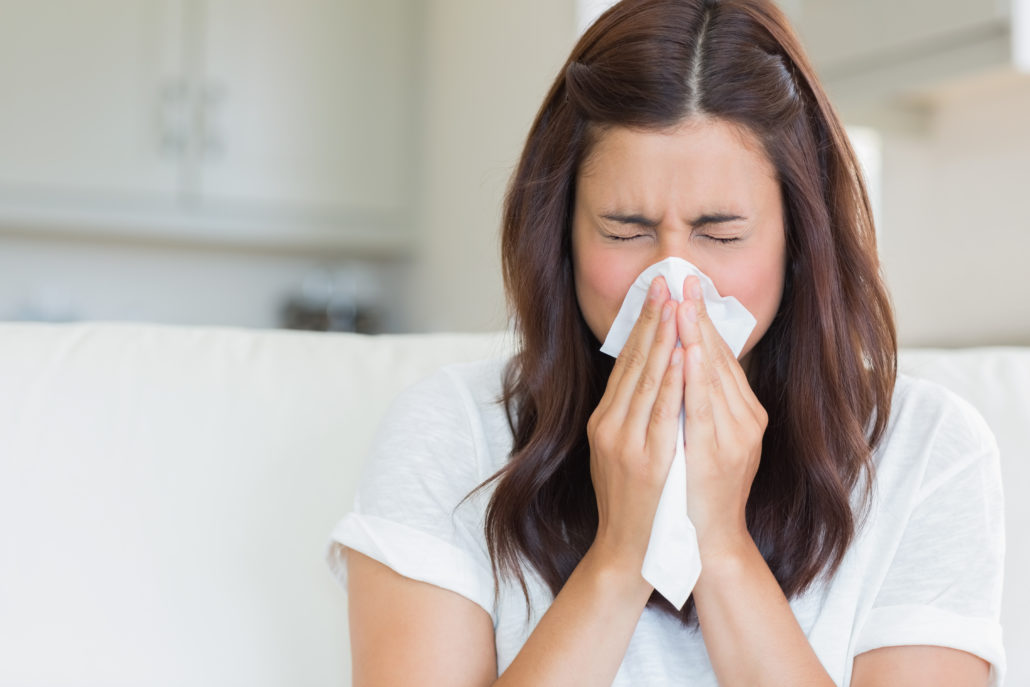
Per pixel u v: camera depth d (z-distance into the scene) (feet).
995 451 4.21
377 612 3.86
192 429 4.90
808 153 3.89
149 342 5.16
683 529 3.53
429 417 4.35
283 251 14.70
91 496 4.72
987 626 3.77
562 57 9.71
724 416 3.60
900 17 9.31
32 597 4.53
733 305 3.61
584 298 3.87
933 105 10.19
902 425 4.27
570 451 4.14
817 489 3.98
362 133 14.05
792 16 10.70
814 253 3.94
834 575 4.01
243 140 13.52
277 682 4.66
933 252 10.41
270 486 4.89
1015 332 9.52
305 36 13.75
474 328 11.62
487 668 3.84
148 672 4.56
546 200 4.03
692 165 3.53
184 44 13.24
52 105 12.73
